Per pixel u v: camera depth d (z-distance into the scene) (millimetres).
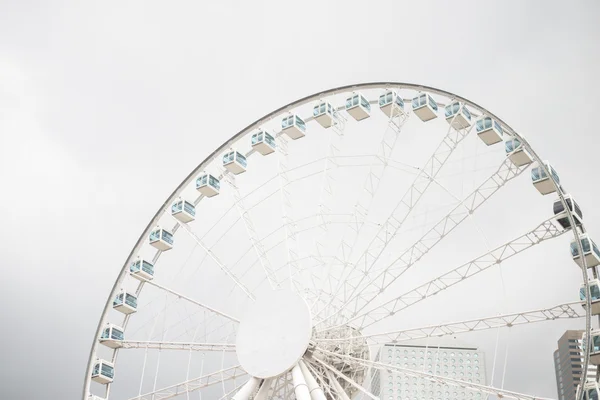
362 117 58531
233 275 55031
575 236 47281
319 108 58062
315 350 51375
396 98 56469
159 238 58219
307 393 47750
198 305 55125
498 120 51719
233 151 59625
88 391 54188
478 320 48094
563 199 48375
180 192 58594
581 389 44469
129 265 57562
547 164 51000
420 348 178500
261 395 50250
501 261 48656
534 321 47188
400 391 174500
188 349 54062
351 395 53375
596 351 47375
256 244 55438
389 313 50750
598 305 47875
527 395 45656
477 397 176125
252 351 51156
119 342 55281
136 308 57594
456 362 177875
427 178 51719
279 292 52250
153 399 53375
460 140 52438
